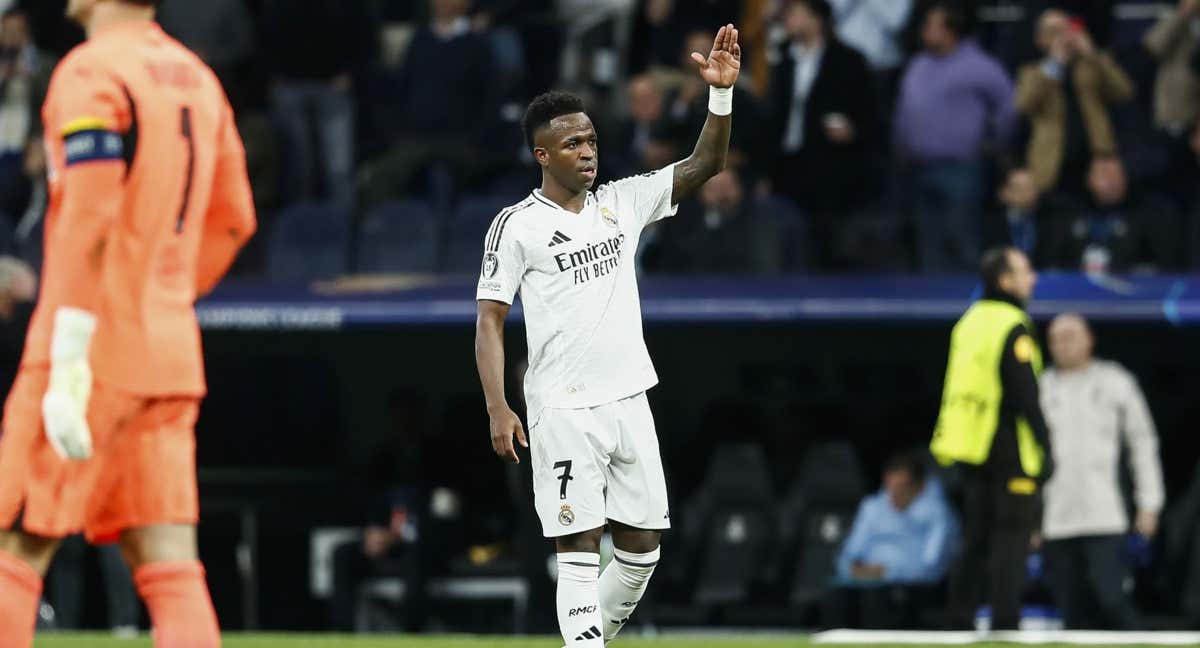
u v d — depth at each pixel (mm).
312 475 50625
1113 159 46625
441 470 47250
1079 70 48031
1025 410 33469
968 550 34688
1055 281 44875
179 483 16859
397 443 47781
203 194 17125
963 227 47250
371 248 49594
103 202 15859
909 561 42094
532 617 42500
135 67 16500
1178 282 44500
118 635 34344
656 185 21734
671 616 45406
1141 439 39469
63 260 15789
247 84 52531
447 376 50875
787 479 47844
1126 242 46250
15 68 54062
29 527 16312
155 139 16500
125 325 16438
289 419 51094
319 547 48688
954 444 33969
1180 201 49094
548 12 56406
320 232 50062
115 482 16656
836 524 45312
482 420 48656
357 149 54625
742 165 48406
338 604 45938
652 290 45375
